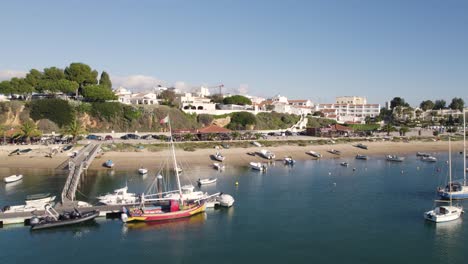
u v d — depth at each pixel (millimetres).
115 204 68438
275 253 51375
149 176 97750
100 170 104250
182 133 154375
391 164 127125
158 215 63188
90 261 49000
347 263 48500
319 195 81375
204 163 119062
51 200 70312
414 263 48531
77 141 134875
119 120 165375
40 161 109812
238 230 59938
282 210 70312
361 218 65812
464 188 79688
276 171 110188
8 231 58500
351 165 123688
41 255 50531
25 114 151625
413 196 81000
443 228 60969
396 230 60062
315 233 58625
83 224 61625
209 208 71250
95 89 170125
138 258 49906
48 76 180250
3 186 84000
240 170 110625
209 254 51094
